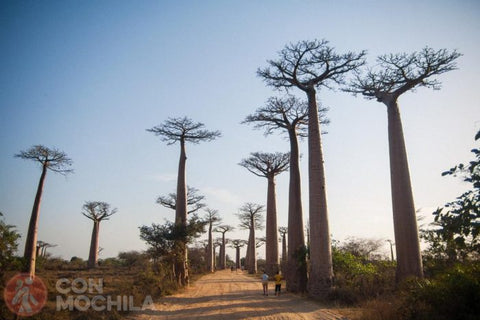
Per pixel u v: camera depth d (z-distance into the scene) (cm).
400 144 1562
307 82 1759
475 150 540
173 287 1778
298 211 1902
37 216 1922
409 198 1498
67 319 910
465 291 771
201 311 1159
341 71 1697
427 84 1591
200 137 2339
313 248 1557
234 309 1202
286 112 1992
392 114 1608
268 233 3114
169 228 2022
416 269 1413
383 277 1493
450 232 561
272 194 3128
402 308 871
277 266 3053
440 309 788
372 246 2442
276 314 1098
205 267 4988
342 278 1591
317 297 1470
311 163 1642
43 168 1977
